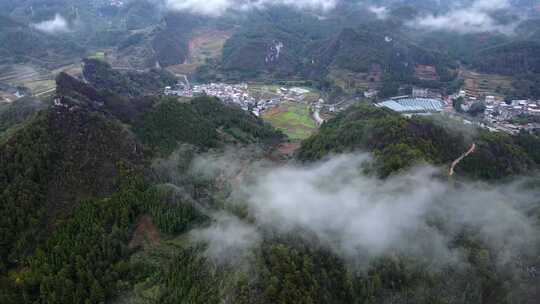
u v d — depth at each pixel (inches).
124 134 6284.5
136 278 4517.7
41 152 5270.7
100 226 4788.4
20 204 4714.6
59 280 4126.5
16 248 4451.3
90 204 4987.7
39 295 4114.2
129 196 5251.0
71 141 5659.5
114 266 4503.0
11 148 5187.0
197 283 4419.3
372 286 4699.8
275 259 4566.9
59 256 4402.1
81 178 5319.9
